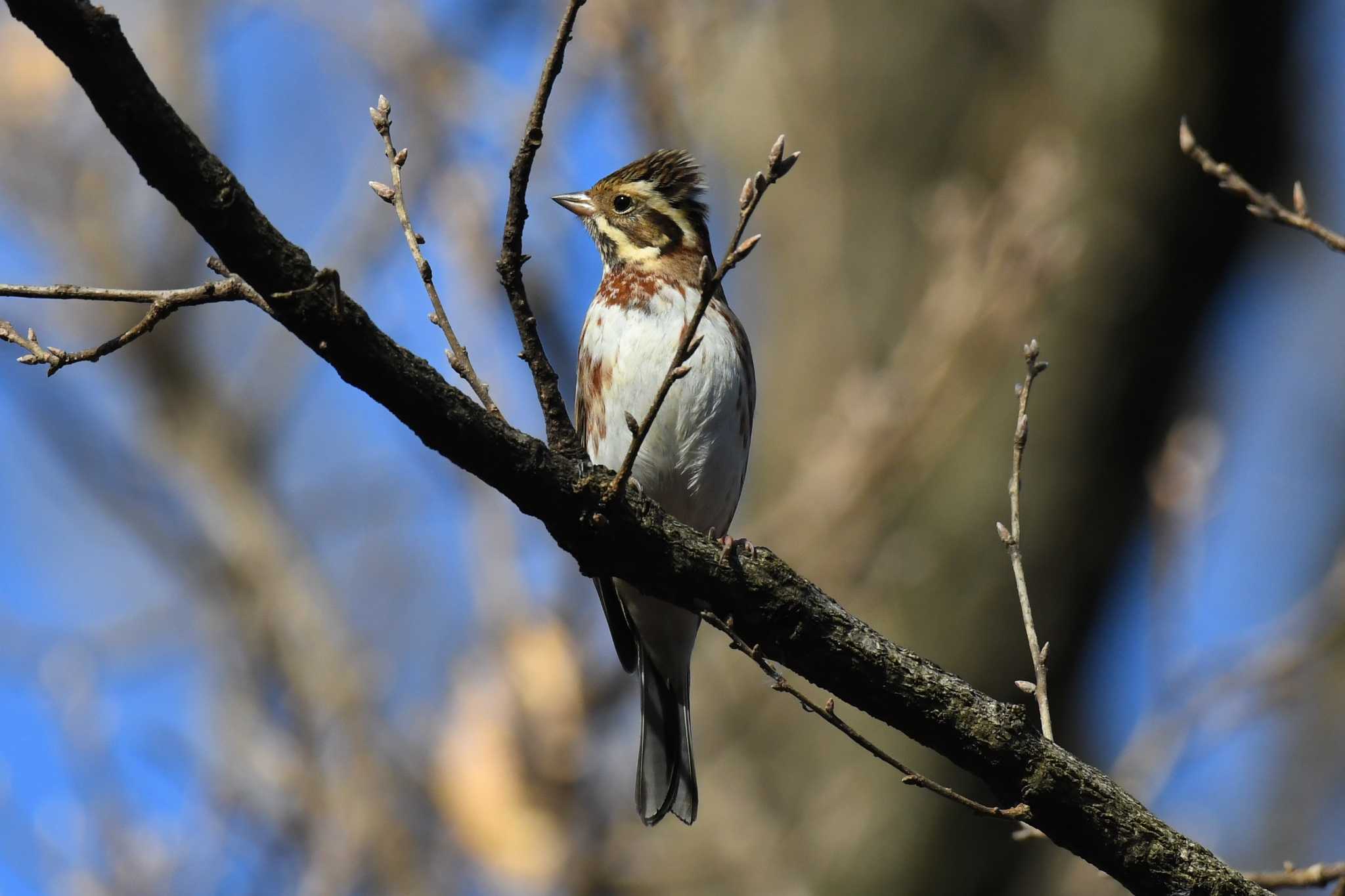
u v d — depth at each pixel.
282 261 5.39
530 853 11.35
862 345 15.98
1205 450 9.18
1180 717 9.16
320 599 13.82
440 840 11.66
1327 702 16.80
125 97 5.01
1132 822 6.00
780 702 14.71
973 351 12.02
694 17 11.88
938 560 14.97
